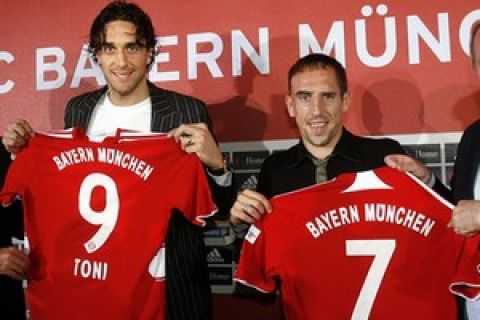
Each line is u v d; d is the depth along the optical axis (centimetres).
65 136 138
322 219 127
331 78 137
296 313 127
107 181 136
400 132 177
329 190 128
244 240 125
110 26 137
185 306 134
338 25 181
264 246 127
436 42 176
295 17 183
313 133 139
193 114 144
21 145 135
